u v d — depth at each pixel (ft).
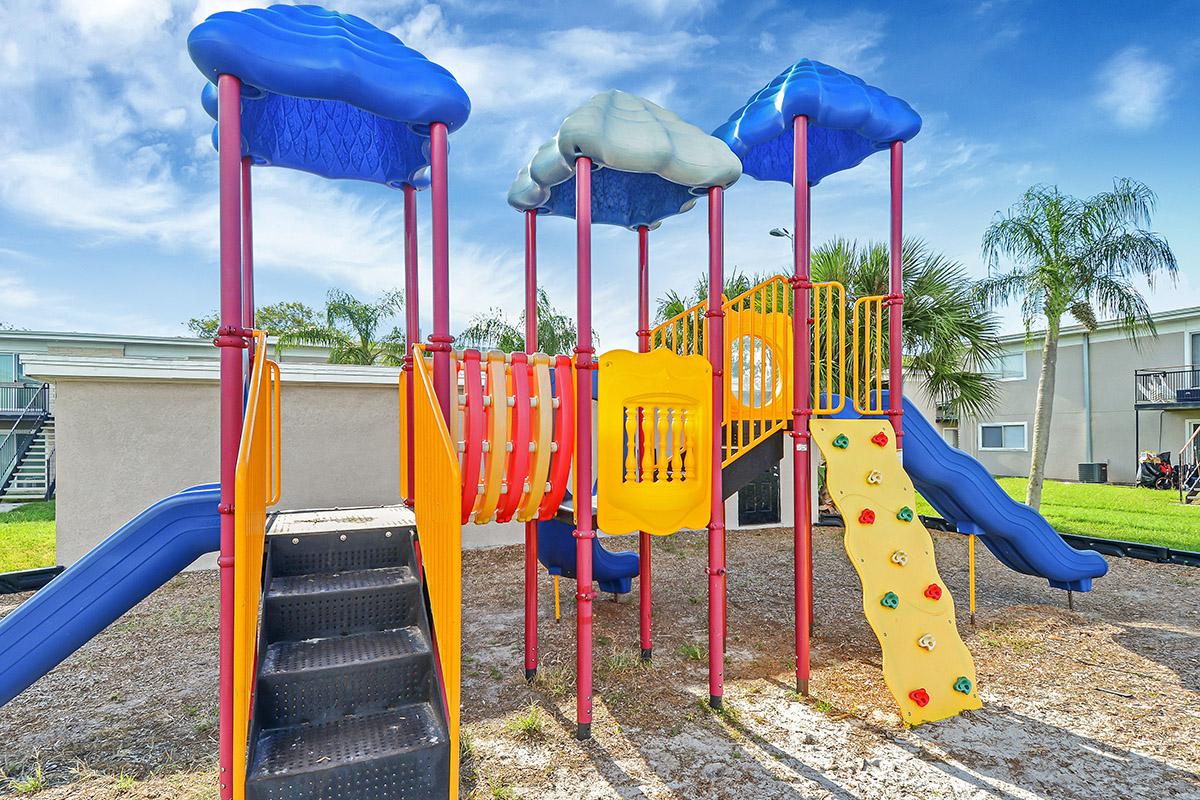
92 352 57.47
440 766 8.07
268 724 8.49
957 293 31.24
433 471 9.52
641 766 10.28
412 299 14.76
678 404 12.42
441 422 9.13
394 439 26.55
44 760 10.62
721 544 12.55
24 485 53.21
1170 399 56.39
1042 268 33.86
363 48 9.89
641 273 17.74
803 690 12.94
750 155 17.30
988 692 12.98
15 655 10.14
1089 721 11.66
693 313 14.99
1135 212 32.76
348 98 9.67
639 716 12.08
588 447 11.50
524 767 10.28
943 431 72.28
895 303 14.56
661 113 12.67
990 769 10.05
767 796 9.41
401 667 9.12
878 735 11.21
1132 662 14.58
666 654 15.57
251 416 7.95
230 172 8.57
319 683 8.71
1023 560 18.25
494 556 27.48
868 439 13.62
